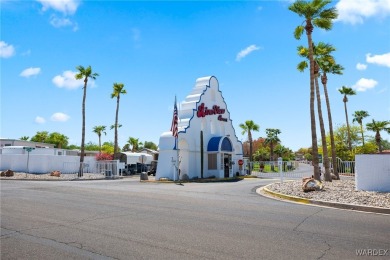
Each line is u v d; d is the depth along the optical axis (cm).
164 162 2995
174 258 595
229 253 623
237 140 3878
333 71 2814
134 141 8319
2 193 1570
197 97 3375
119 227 840
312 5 2053
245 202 1309
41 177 3159
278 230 809
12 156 3775
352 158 4953
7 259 590
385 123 5606
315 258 595
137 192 1664
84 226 852
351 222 909
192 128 3234
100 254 619
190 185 2266
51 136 8800
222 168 3400
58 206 1180
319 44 2495
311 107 2067
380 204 1161
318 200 1301
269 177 3494
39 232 786
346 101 5356
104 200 1348
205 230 808
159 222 902
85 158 4072
